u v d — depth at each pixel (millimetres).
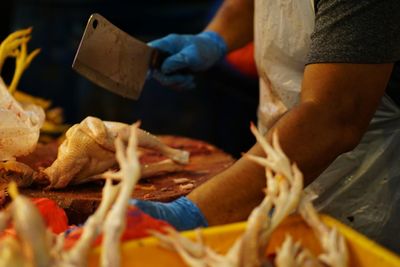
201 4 4750
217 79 3883
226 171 1552
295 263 1152
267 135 1582
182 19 4723
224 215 1501
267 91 2303
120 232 1135
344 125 1597
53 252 1116
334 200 2131
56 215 1622
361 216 2117
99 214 1175
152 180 2230
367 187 2104
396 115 2027
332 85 1575
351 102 1585
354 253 1231
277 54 2156
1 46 2391
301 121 1562
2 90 2098
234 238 1260
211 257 1157
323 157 1585
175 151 2301
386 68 1604
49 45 5039
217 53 2756
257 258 1165
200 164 2480
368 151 2080
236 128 4812
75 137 2027
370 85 1592
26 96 2898
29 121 2127
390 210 2092
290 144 1551
